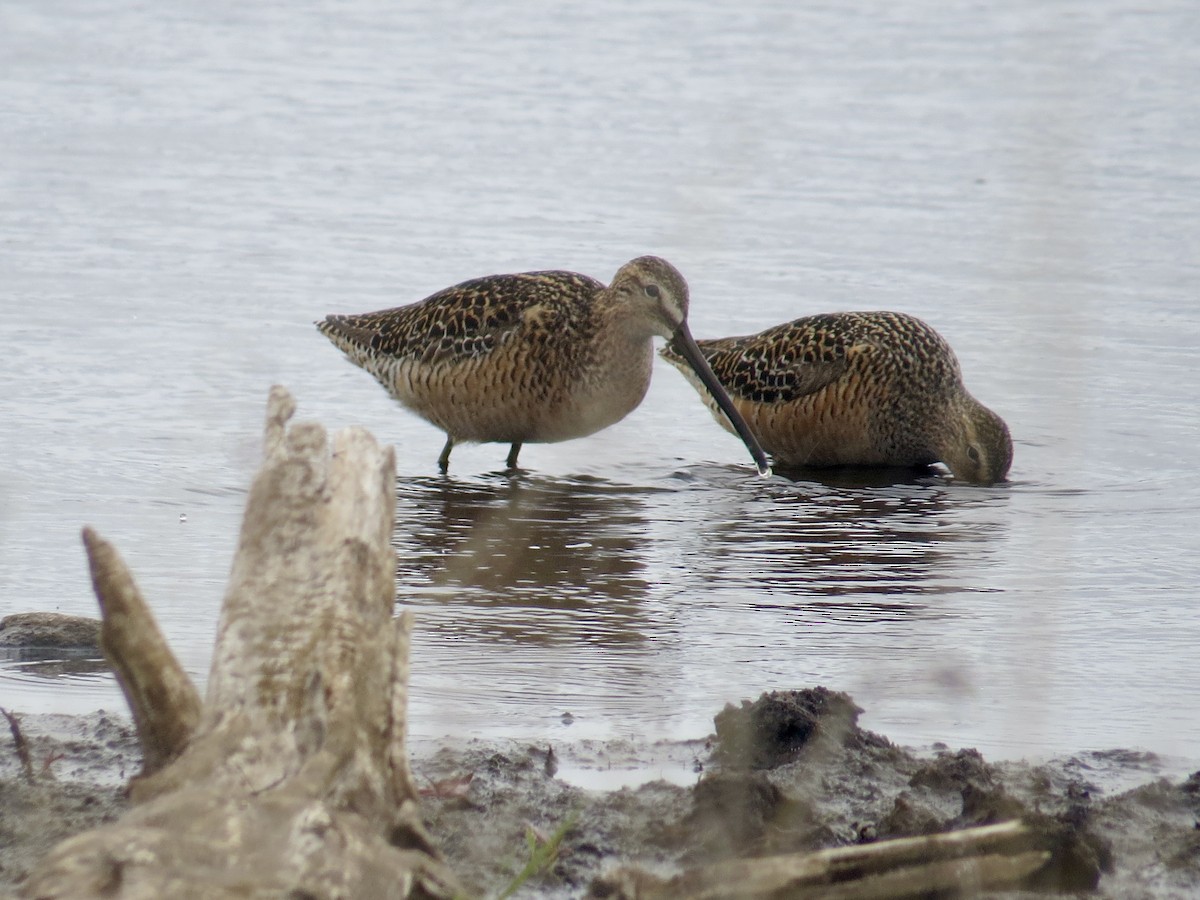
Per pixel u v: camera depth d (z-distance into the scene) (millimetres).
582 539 12359
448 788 7492
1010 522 13016
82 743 8070
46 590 10703
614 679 9352
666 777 7863
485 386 14359
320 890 5145
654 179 22688
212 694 5844
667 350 15781
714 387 14500
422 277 18766
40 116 25359
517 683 9242
